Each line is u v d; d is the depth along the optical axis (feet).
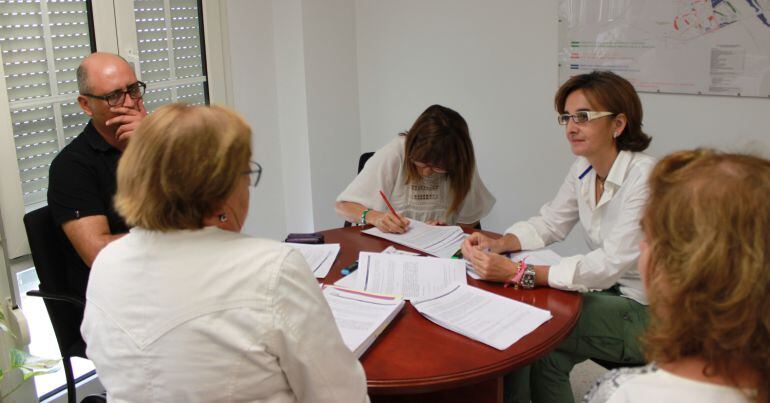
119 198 3.30
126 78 6.54
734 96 8.34
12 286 7.23
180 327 3.18
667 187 2.46
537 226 6.86
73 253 6.58
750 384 2.30
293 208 11.62
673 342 2.38
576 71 9.39
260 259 3.25
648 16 8.65
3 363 7.05
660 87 8.82
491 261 5.73
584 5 9.07
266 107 10.94
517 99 10.07
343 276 5.90
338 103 11.35
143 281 3.29
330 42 10.96
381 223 7.18
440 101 10.87
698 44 8.40
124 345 3.32
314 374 3.34
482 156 10.69
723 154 2.46
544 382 6.06
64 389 8.09
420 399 5.39
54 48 7.67
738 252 2.19
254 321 3.15
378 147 11.86
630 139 5.90
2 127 6.98
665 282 2.38
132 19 8.48
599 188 6.32
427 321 5.03
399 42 11.02
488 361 4.42
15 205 7.19
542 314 5.04
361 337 4.57
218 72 9.87
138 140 3.21
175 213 3.22
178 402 3.25
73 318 6.53
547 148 9.98
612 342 5.79
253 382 3.23
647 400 2.43
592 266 5.54
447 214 7.88
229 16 9.95
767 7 7.82
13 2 7.16
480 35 10.15
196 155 3.10
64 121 7.93
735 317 2.19
